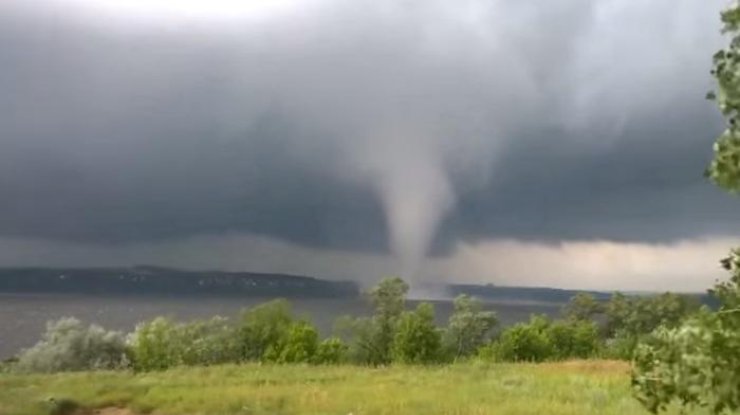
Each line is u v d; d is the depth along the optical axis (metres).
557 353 48.03
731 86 5.05
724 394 4.85
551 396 19.22
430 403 17.66
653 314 47.91
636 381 5.51
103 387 19.81
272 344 44.50
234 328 45.16
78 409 17.42
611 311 54.78
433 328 43.69
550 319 57.75
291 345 43.38
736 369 4.84
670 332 5.13
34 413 15.90
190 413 16.53
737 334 4.86
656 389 5.40
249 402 17.58
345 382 22.92
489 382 22.73
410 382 22.88
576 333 51.78
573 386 21.55
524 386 21.52
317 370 27.81
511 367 30.58
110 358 40.97
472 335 50.66
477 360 42.84
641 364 5.50
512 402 17.89
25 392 18.44
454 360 43.41
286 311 46.78
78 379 22.19
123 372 26.52
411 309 45.47
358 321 46.12
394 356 43.72
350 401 17.88
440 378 24.48
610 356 49.47
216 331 44.62
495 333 51.41
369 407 16.91
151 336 41.50
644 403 5.47
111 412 17.23
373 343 45.62
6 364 41.41
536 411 16.61
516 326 48.06
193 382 21.88
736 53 5.09
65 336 40.59
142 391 19.47
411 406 17.27
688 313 5.27
